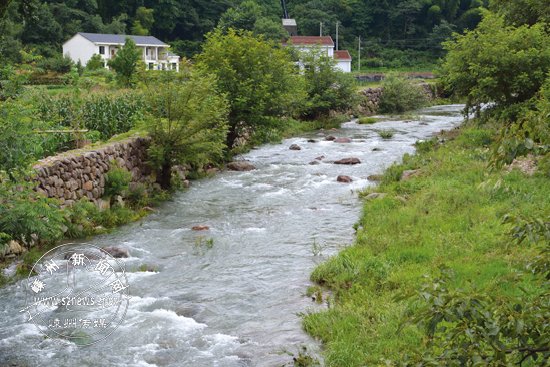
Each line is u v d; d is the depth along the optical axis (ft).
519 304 10.11
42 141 30.32
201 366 19.77
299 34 277.03
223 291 26.61
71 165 37.09
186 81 50.19
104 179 40.96
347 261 27.99
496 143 11.18
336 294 25.43
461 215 32.55
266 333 22.17
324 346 20.74
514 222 11.39
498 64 53.42
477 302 9.67
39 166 34.22
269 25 225.15
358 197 44.70
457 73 56.29
